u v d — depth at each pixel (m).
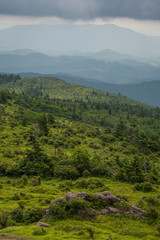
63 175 67.06
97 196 39.25
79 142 117.56
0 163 70.56
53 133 131.38
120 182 66.44
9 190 52.22
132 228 33.41
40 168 68.94
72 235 27.81
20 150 92.69
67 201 36.16
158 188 62.84
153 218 37.91
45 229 29.34
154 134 157.88
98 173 70.88
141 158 90.19
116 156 91.94
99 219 34.69
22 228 29.38
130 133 149.88
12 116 150.88
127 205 39.81
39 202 43.91
